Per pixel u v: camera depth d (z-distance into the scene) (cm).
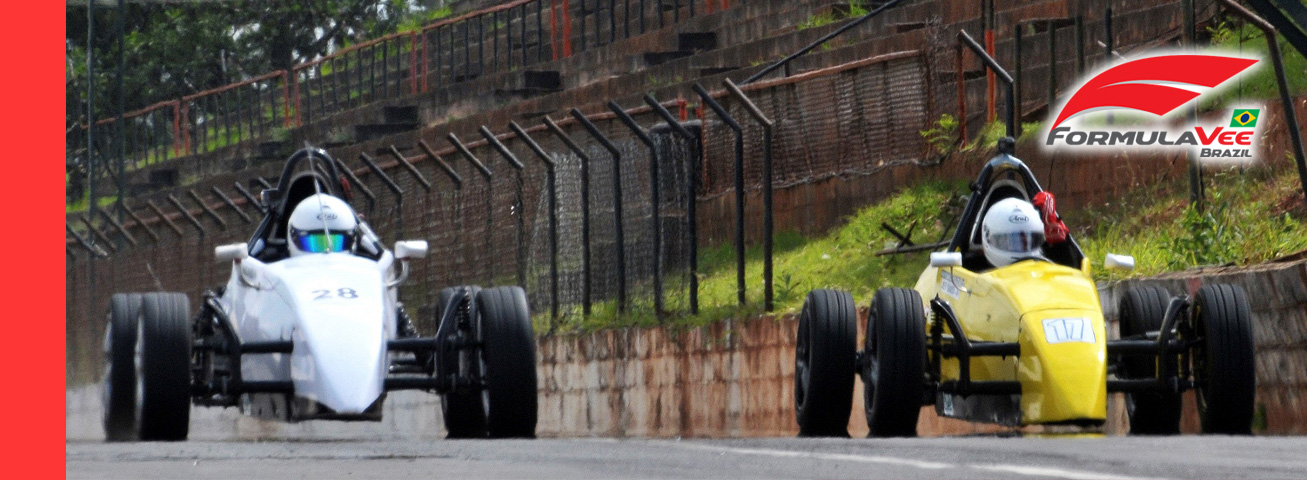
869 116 6394
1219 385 3133
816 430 3428
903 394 3212
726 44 9925
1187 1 4862
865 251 5959
